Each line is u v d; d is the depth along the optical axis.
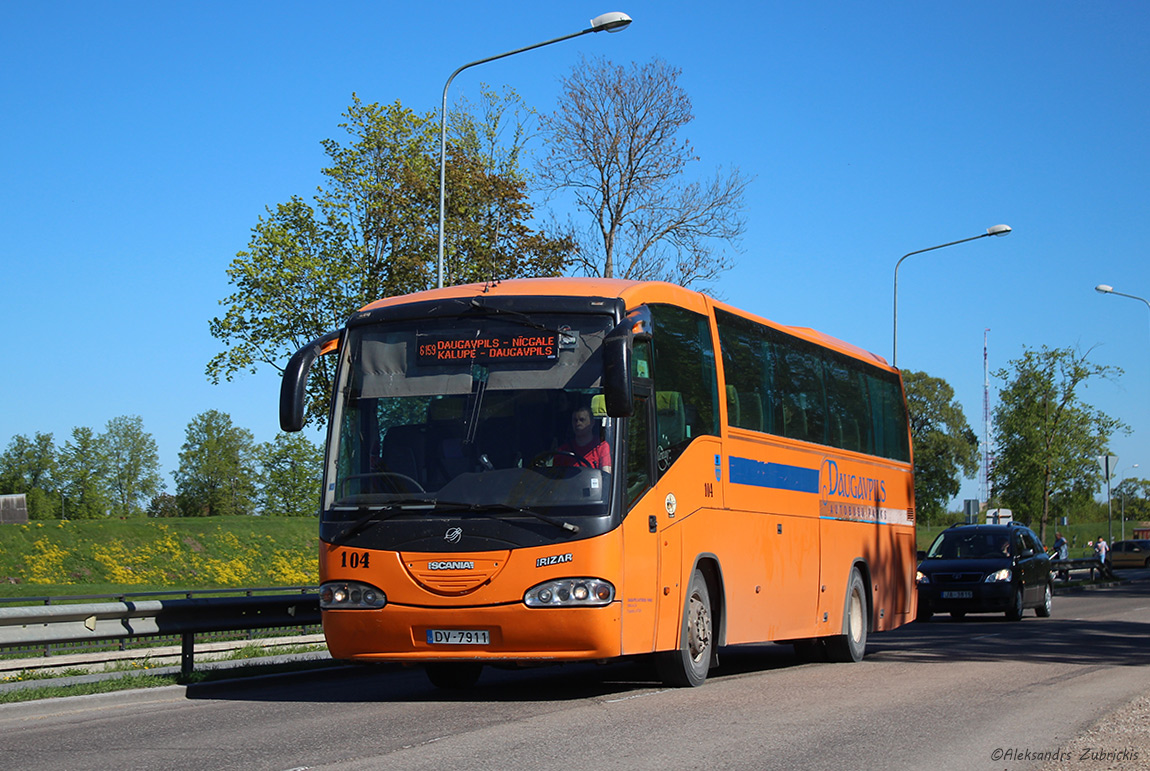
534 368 10.01
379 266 43.84
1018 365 62.06
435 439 9.95
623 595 9.69
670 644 10.76
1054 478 61.09
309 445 113.38
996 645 18.05
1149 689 11.48
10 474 143.38
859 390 17.19
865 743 7.96
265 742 8.09
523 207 42.12
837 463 15.76
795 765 7.08
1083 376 60.69
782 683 12.06
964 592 25.64
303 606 14.24
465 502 9.62
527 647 9.48
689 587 11.16
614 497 9.68
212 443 141.12
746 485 12.72
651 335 10.37
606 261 42.41
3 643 10.68
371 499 9.89
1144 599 35.38
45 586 41.72
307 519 62.88
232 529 57.38
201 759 7.41
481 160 43.69
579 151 41.97
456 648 9.57
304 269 43.50
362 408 10.27
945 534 27.70
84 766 7.23
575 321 10.10
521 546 9.46
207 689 11.94
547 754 7.41
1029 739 8.20
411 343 10.33
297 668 13.38
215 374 44.06
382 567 9.70
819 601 14.69
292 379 10.28
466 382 10.07
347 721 9.18
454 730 8.53
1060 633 20.97
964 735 8.37
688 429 11.38
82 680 11.95
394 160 44.19
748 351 13.27
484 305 10.26
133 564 50.53
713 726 8.71
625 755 7.38
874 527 17.17
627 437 10.01
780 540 13.56
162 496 149.38
